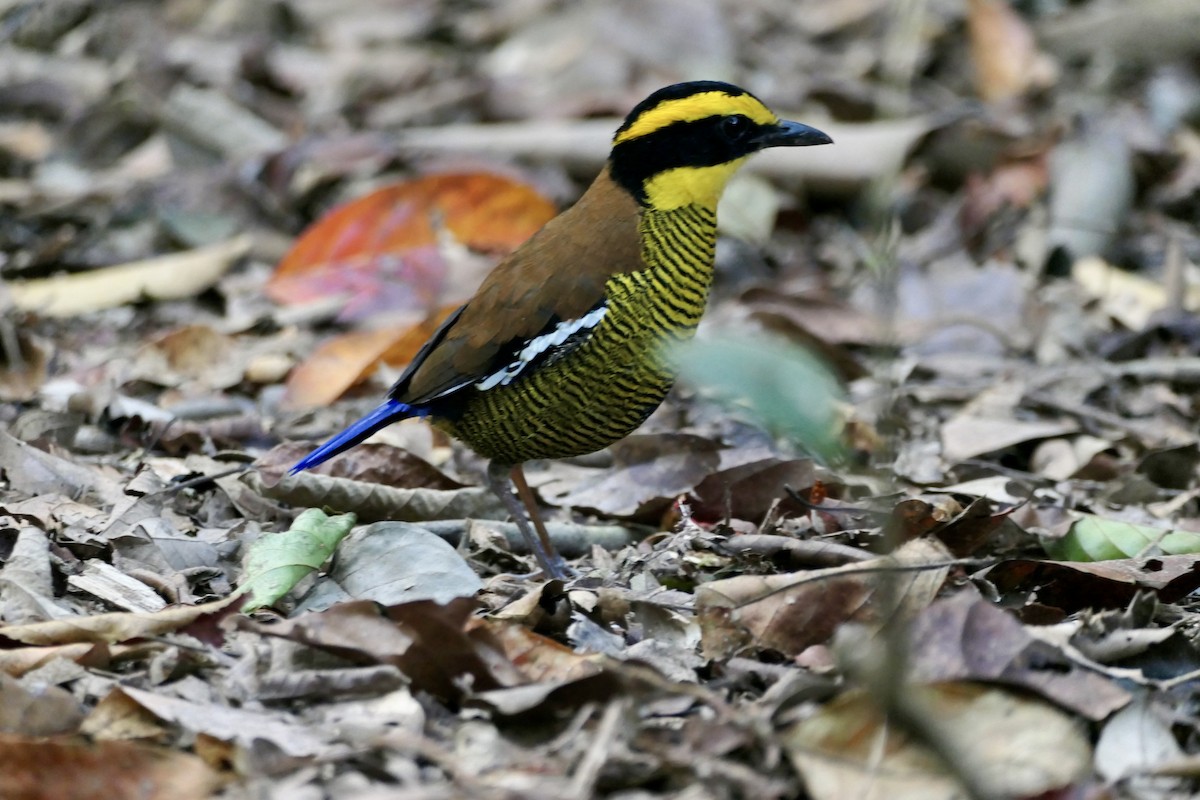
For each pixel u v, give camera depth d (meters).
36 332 15.02
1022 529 9.99
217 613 8.47
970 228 17.69
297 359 14.46
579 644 8.67
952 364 14.83
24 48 23.31
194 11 24.05
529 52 22.09
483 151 18.98
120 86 20.75
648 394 10.34
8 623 8.44
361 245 16.00
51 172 19.58
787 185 18.45
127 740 7.32
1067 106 19.77
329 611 8.06
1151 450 12.23
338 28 24.30
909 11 8.51
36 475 10.75
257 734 7.34
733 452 11.41
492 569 10.28
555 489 11.78
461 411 10.41
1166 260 16.69
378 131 20.30
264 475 10.87
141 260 17.22
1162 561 9.38
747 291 15.55
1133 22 20.97
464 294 15.35
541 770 7.14
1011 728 7.43
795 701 7.59
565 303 10.05
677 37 21.39
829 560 9.58
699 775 7.00
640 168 10.21
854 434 12.41
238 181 18.28
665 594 9.41
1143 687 7.79
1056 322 15.37
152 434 12.15
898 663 6.70
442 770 7.21
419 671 7.79
